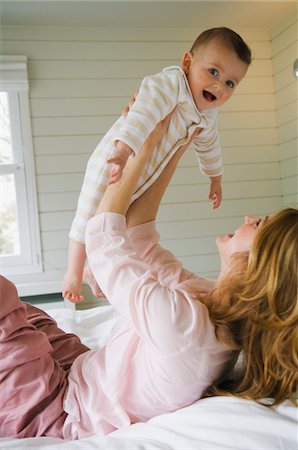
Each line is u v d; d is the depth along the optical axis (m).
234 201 3.71
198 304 0.98
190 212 3.64
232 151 3.72
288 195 3.71
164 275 1.36
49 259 3.40
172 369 0.97
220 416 0.93
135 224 1.38
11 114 3.35
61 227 3.42
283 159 3.74
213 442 0.88
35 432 1.10
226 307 0.99
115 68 3.51
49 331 1.39
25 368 1.10
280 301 0.95
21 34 3.37
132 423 1.07
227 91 1.47
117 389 1.05
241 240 1.21
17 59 3.31
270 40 3.75
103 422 1.06
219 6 3.29
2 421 1.09
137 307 0.96
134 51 3.54
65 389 1.14
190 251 3.64
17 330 1.12
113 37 3.51
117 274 1.01
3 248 3.42
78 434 1.06
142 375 1.04
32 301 3.30
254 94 3.74
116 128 1.40
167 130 1.36
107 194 1.16
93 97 3.47
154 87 1.34
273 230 0.98
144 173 1.34
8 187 3.41
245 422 0.90
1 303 1.10
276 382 0.99
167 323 0.94
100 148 1.42
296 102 3.50
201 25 3.59
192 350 0.95
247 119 3.74
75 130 3.44
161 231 3.61
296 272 0.94
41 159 3.40
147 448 0.90
